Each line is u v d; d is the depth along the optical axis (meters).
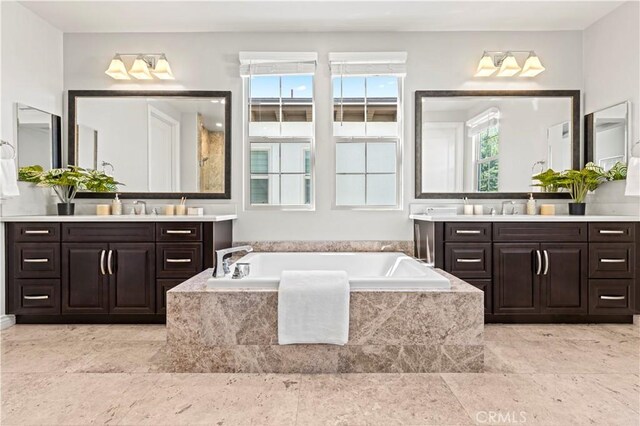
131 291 2.85
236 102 3.44
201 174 3.44
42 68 3.19
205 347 2.04
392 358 2.03
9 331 2.70
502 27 3.36
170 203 3.45
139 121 3.44
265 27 3.34
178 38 3.43
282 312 1.99
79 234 2.83
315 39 3.43
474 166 3.43
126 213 3.41
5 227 2.82
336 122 3.45
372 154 3.45
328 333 1.99
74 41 3.42
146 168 3.43
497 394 1.80
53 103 3.32
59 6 2.99
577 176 3.17
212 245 2.86
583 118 3.41
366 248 3.40
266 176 3.47
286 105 3.45
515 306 2.83
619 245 2.82
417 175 3.41
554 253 2.83
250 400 1.75
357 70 3.39
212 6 3.00
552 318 2.88
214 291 2.03
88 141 3.43
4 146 2.85
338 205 3.46
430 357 2.03
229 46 3.43
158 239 2.86
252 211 3.43
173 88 3.43
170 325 2.04
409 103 3.43
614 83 3.08
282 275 2.08
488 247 2.84
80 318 2.87
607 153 3.15
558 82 3.42
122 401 1.74
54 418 1.60
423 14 3.12
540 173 3.41
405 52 3.36
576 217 2.83
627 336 2.60
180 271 2.86
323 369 2.03
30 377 1.98
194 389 1.85
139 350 2.35
